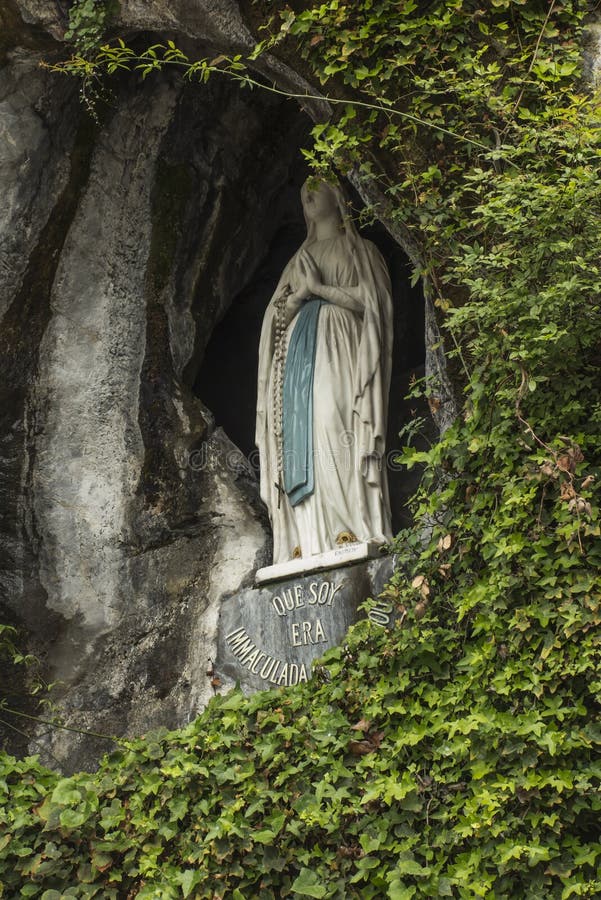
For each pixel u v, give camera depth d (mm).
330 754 6117
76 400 7762
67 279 7730
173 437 7902
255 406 8914
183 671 7461
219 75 7996
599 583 5570
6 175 7367
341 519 7176
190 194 8148
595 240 5566
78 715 7480
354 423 7320
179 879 6121
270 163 8570
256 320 9031
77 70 6914
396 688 6055
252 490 7941
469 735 5758
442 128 6188
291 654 7066
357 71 6289
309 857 6004
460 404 6418
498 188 5750
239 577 7602
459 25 6219
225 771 6332
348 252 7734
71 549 7668
